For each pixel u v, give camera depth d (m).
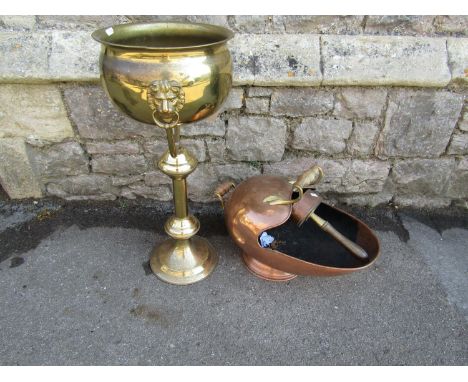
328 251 1.69
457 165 1.88
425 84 1.57
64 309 1.51
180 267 1.63
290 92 1.62
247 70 1.53
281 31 1.57
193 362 1.36
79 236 1.83
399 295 1.60
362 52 1.56
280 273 1.63
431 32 1.59
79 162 1.86
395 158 1.86
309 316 1.51
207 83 1.07
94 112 1.67
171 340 1.42
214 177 1.92
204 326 1.46
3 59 1.50
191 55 1.02
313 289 1.62
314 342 1.42
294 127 1.75
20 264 1.68
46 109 1.66
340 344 1.42
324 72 1.54
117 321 1.47
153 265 1.68
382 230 1.92
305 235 1.75
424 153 1.83
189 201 2.01
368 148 1.82
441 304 1.57
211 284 1.62
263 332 1.45
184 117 1.13
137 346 1.40
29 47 1.52
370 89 1.62
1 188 2.03
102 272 1.66
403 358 1.39
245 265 1.70
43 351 1.37
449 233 1.91
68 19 1.53
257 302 1.56
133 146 1.80
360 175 1.92
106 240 1.82
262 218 1.40
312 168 1.44
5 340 1.40
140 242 1.82
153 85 1.00
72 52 1.53
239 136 1.77
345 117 1.71
